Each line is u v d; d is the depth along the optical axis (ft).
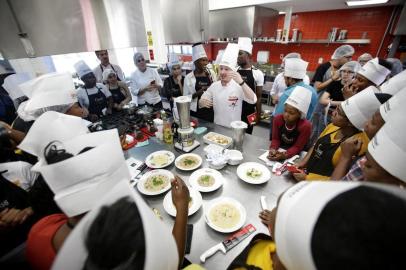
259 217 3.14
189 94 7.88
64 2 3.61
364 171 2.32
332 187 1.08
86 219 1.18
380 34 12.19
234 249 2.66
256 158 4.68
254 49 16.97
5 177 3.25
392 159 1.92
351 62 7.91
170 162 4.58
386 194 0.91
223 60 6.05
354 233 0.83
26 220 2.85
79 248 1.07
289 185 3.81
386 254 0.77
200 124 6.54
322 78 10.00
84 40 4.09
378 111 2.83
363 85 6.00
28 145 2.47
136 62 9.84
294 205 1.13
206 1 6.11
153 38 11.47
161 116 6.17
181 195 2.69
